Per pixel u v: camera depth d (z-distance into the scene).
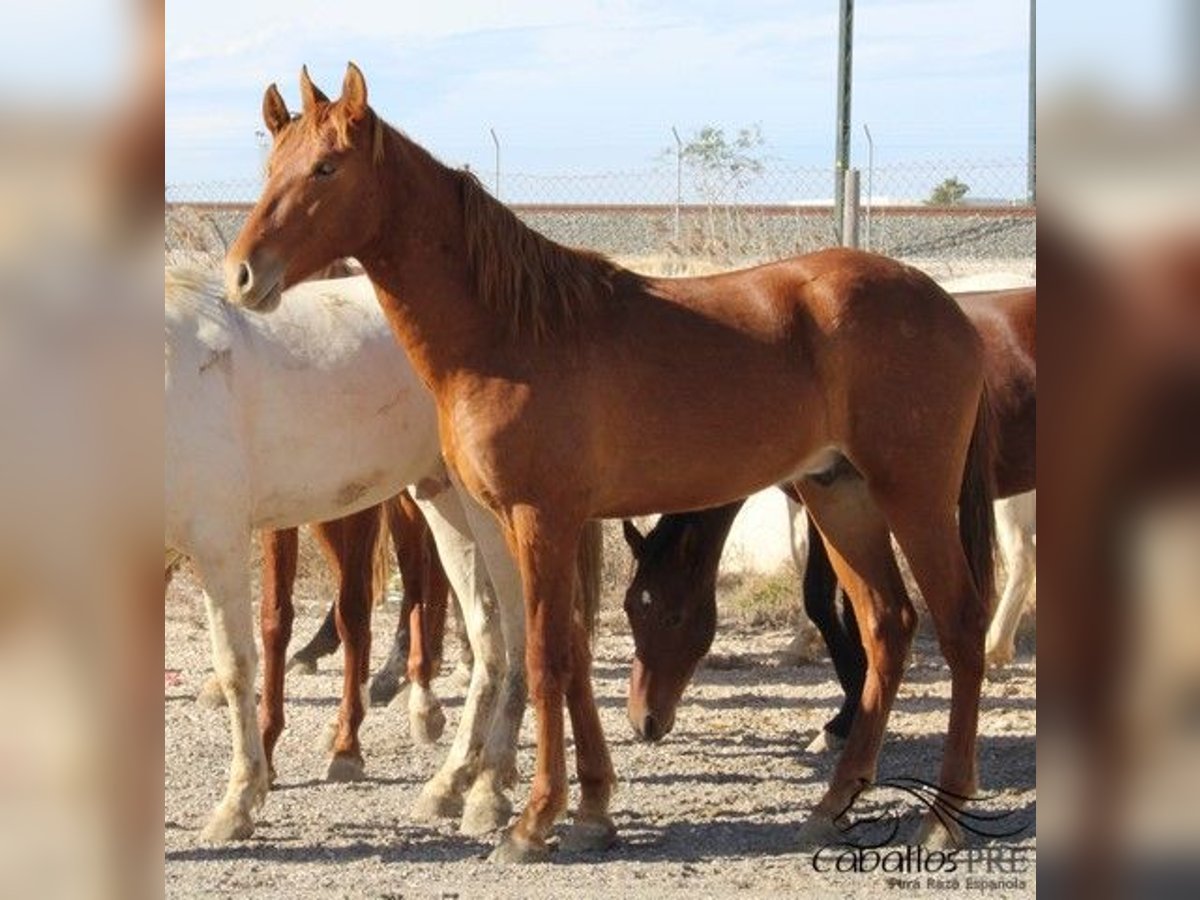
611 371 5.17
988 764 6.45
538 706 5.12
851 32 13.46
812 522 6.32
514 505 5.10
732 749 6.93
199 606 10.36
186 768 6.52
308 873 4.98
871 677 5.59
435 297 5.10
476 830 5.56
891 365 5.32
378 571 7.68
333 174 4.95
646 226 13.88
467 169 5.21
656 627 6.43
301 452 5.81
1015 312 7.06
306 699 8.10
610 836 5.31
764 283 5.45
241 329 5.71
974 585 5.43
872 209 13.87
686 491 5.30
